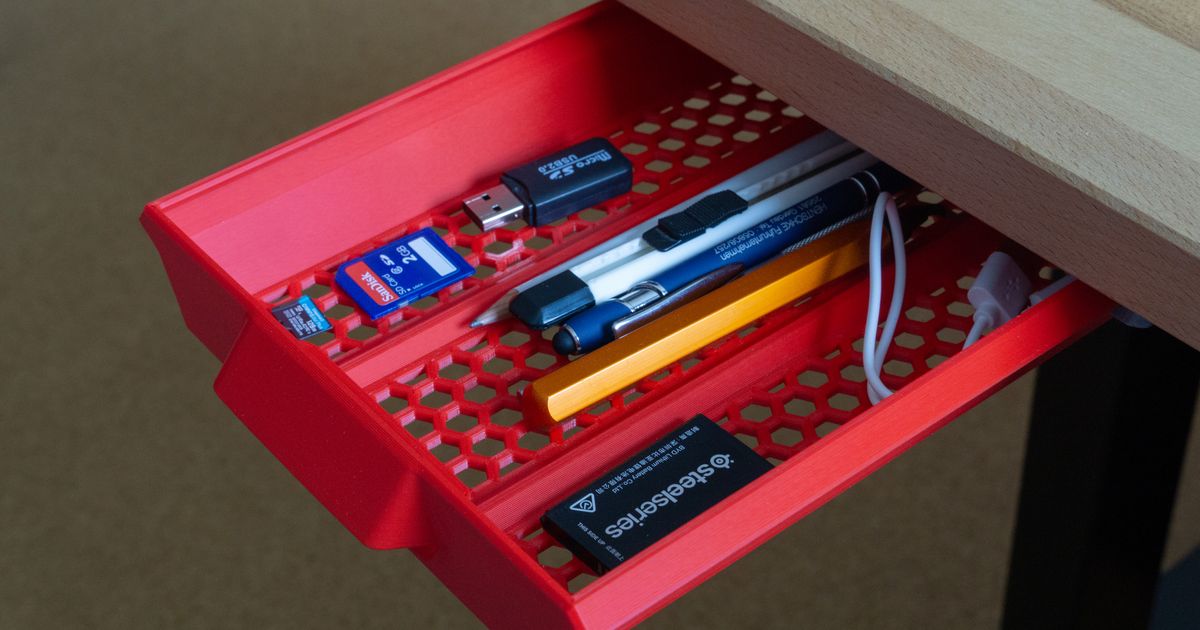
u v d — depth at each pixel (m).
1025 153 0.50
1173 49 0.53
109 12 1.69
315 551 1.13
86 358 1.29
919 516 1.11
